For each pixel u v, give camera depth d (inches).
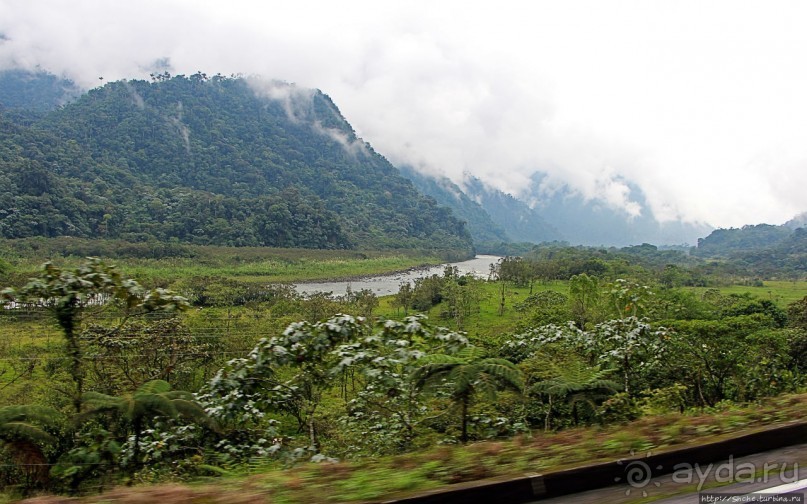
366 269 3462.1
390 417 282.4
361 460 177.8
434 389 253.6
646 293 468.1
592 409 304.3
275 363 258.5
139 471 249.3
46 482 255.4
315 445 273.0
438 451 176.9
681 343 481.4
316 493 136.3
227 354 700.7
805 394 234.8
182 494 137.6
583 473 141.2
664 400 377.1
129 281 262.1
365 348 259.3
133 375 522.0
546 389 306.7
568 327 400.8
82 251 2490.2
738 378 539.8
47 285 245.6
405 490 137.8
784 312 1240.2
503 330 1273.4
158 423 264.8
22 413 257.4
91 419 269.1
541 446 172.6
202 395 272.4
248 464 231.5
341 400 362.3
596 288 997.2
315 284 2753.4
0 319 513.7
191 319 914.1
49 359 523.2
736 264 4623.5
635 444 167.8
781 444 165.9
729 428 181.0
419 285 2060.8
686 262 4886.8
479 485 132.4
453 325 1615.4
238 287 1440.7
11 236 2615.7
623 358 383.2
